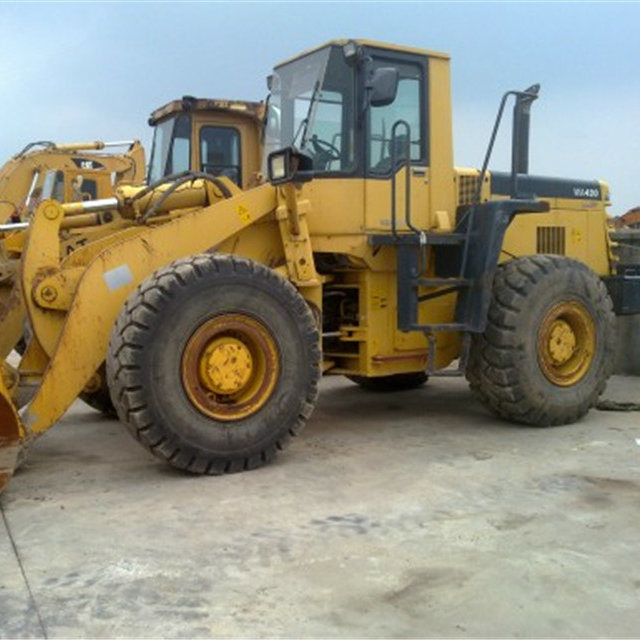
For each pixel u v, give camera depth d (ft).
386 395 24.26
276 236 18.11
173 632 9.00
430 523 12.36
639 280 24.07
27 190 42.68
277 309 15.88
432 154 19.21
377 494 13.89
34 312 16.10
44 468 15.96
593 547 11.28
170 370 14.74
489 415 20.90
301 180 16.83
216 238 16.80
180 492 14.14
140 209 18.54
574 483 14.40
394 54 18.69
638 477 14.76
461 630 8.99
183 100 32.40
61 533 12.10
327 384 26.37
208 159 33.19
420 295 18.98
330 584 10.18
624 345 27.55
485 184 20.58
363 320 18.89
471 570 10.54
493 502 13.37
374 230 18.39
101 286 15.60
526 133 20.65
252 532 12.06
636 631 8.92
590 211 23.72
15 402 16.14
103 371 19.52
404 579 10.30
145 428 14.60
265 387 15.79
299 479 14.88
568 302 19.33
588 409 19.79
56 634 8.95
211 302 15.12
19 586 10.21
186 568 10.72
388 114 18.61
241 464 15.42
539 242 22.38
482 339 18.81
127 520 12.66
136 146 45.29
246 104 33.37
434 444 17.61
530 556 10.97
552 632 8.92
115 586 10.19
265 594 9.92
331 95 18.25
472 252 18.56
